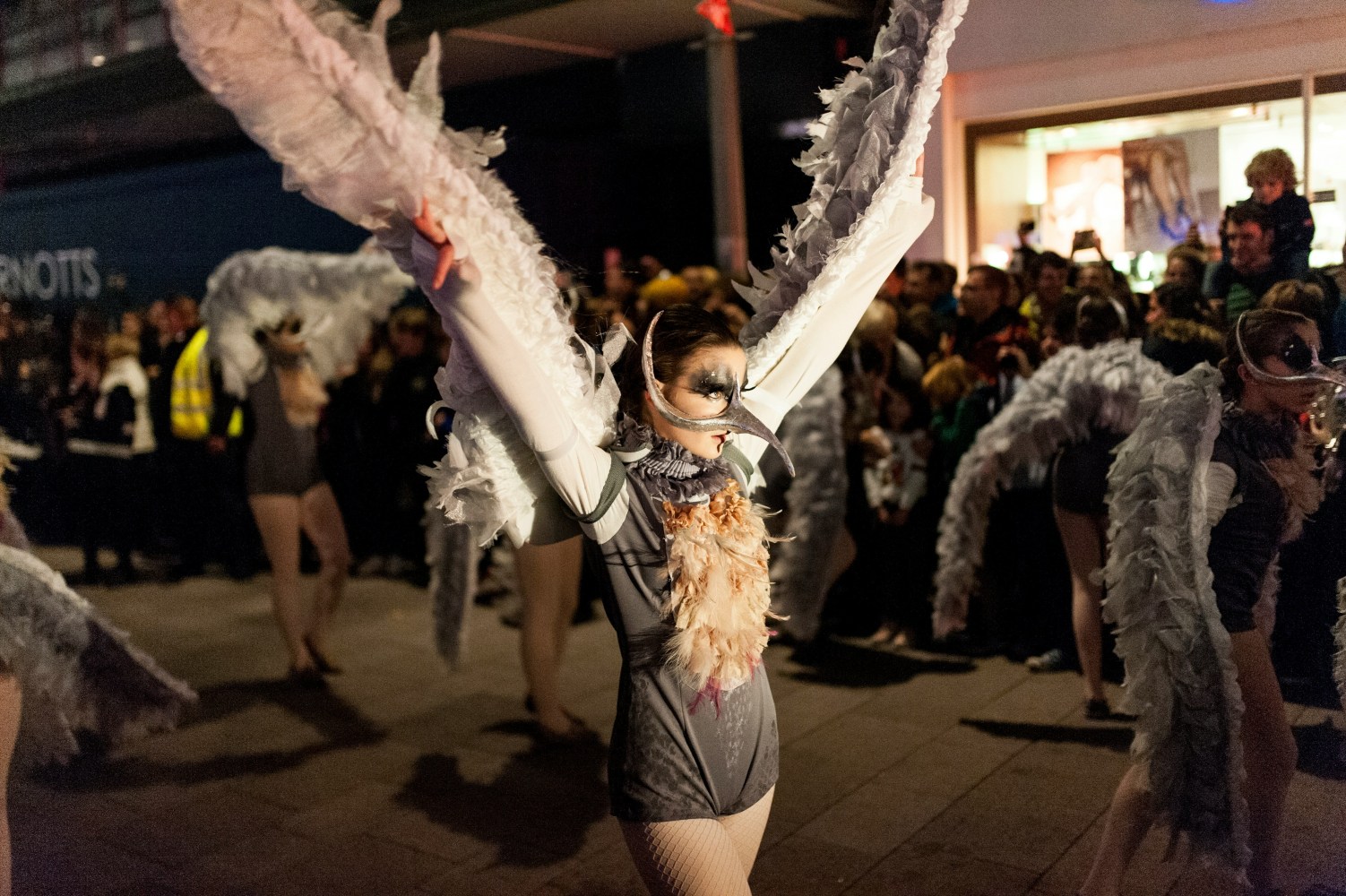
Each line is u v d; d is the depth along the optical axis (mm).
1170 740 2682
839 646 5477
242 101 1435
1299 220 4426
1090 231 5559
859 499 5406
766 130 9430
